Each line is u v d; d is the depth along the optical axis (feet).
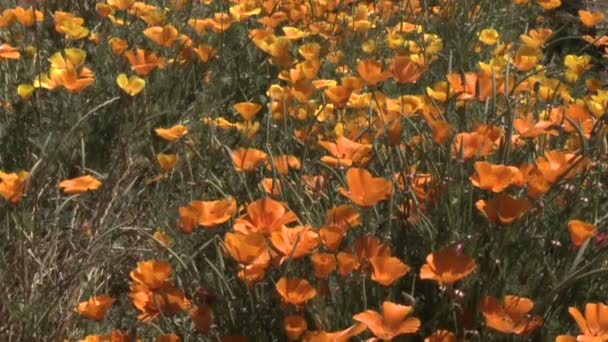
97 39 6.27
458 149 3.99
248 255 3.21
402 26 6.94
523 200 3.35
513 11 8.33
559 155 3.67
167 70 5.98
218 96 5.97
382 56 6.75
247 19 6.97
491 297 3.23
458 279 3.28
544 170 3.57
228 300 3.68
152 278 3.35
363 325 3.02
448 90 4.69
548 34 6.47
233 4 7.44
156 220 4.82
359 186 3.43
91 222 4.87
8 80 5.91
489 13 8.07
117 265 4.68
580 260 3.67
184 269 3.96
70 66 5.29
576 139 4.42
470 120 5.00
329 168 4.07
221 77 6.17
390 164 4.17
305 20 7.13
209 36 6.68
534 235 3.75
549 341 3.47
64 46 6.50
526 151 4.31
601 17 6.73
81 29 5.68
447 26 7.48
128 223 4.89
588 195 4.08
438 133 3.91
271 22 6.30
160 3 7.38
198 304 3.67
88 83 5.06
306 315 3.49
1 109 5.55
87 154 5.34
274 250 3.45
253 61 6.36
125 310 4.44
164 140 5.52
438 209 3.79
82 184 4.20
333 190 4.32
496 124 4.60
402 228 3.78
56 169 5.20
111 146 5.46
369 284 3.55
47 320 4.22
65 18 5.79
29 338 4.11
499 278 3.56
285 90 5.16
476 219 3.80
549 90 5.02
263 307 3.61
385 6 7.68
